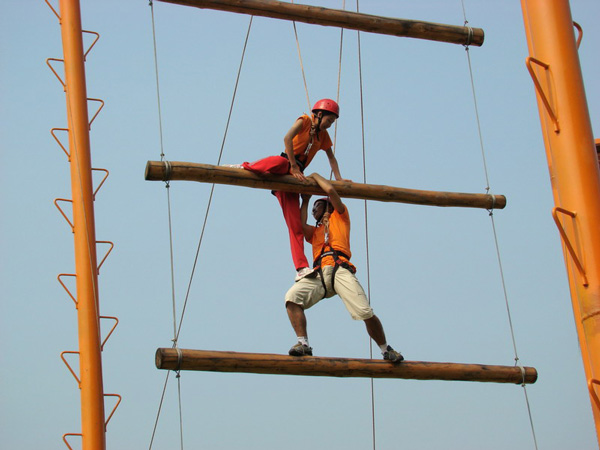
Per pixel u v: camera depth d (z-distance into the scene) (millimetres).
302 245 13000
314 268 12703
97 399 14172
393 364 12258
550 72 11078
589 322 10266
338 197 12930
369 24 13828
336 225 13023
